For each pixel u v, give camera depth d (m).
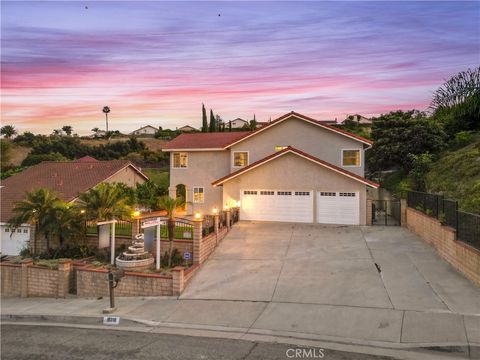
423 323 9.13
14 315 12.35
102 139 79.50
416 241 16.62
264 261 15.06
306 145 24.03
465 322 9.01
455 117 28.48
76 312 12.00
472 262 11.64
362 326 9.26
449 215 14.02
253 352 8.09
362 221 20.41
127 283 13.66
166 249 16.56
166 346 8.66
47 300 14.78
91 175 27.36
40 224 17.80
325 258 15.01
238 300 11.66
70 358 8.30
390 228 19.42
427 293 11.04
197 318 10.58
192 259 15.40
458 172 20.20
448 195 18.84
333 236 18.19
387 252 15.30
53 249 18.42
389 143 27.28
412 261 14.03
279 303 11.16
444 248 14.02
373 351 8.00
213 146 26.67
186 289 12.99
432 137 25.84
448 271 12.75
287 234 18.86
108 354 8.37
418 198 18.34
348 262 14.38
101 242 17.41
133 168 30.70
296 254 15.71
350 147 23.27
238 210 22.39
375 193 29.98
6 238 21.62
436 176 21.66
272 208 21.86
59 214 17.62
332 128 23.19
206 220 17.58
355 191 20.55
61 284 15.23
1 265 16.52
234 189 22.55
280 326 9.61
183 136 29.94
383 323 9.33
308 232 19.12
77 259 17.05
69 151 60.34
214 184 22.88
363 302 10.73
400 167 28.02
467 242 12.39
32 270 15.89
